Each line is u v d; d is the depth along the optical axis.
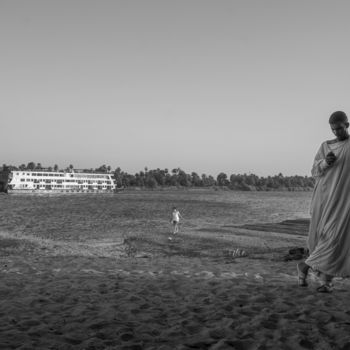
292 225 33.94
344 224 5.72
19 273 9.58
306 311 5.47
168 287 7.43
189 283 7.80
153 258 15.43
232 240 21.77
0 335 4.70
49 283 8.04
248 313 5.54
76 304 6.20
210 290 7.10
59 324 5.20
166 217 48.16
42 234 29.70
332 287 6.80
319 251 5.92
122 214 52.47
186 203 84.44
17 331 4.84
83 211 57.66
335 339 4.50
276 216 53.19
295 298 6.20
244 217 50.69
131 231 31.33
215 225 37.25
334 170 5.88
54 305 6.15
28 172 148.62
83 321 5.31
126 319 5.39
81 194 148.62
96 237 27.73
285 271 9.49
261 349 4.27
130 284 7.76
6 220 42.66
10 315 5.63
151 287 7.45
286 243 20.62
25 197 113.81
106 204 77.44
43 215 50.16
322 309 5.55
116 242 24.06
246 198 124.62
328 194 5.91
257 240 21.81
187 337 4.68
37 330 4.89
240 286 7.32
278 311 5.58
